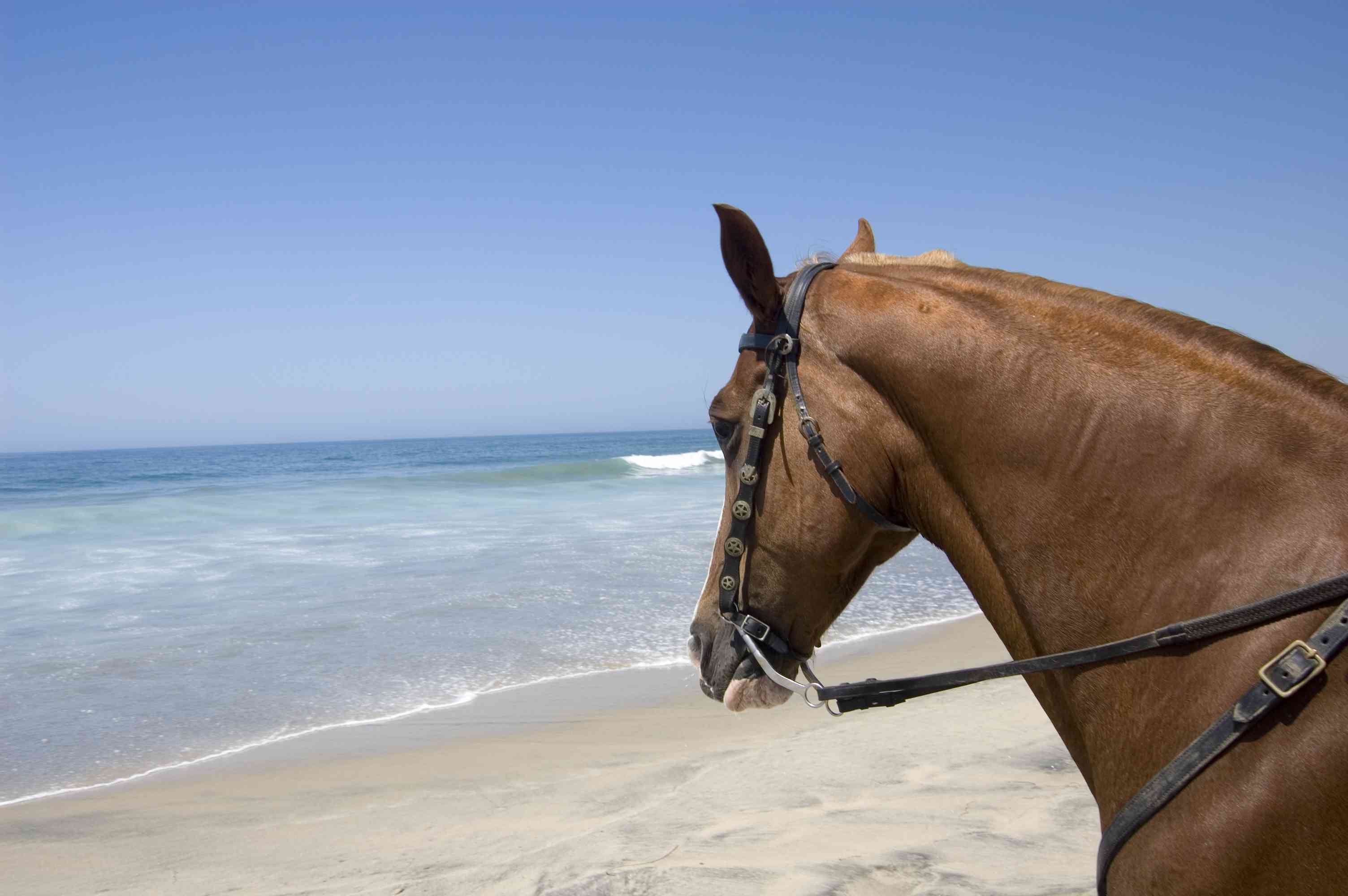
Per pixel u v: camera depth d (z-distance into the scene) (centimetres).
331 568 1401
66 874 474
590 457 7488
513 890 421
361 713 752
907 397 174
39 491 3100
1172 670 145
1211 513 148
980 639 1003
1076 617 158
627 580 1284
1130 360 160
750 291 189
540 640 973
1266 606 137
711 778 561
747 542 193
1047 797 497
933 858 423
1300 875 128
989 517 166
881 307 180
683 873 416
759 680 196
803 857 436
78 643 959
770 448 189
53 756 656
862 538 186
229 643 959
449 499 2553
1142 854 143
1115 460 156
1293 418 147
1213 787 136
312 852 496
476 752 662
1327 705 130
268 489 2870
